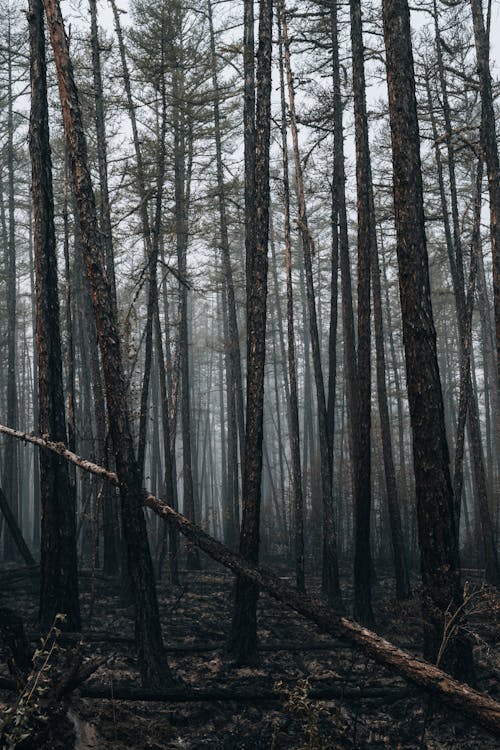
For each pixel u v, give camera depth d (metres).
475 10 11.80
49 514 9.98
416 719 7.46
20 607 12.20
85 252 8.34
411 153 8.31
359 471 11.97
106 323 8.30
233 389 24.19
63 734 5.79
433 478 7.95
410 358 8.12
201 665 9.00
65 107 8.44
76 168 8.38
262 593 14.38
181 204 20.06
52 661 8.50
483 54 11.69
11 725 5.25
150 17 16.30
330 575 13.59
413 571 20.06
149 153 18.36
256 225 10.06
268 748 6.76
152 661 7.91
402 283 8.22
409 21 8.50
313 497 25.38
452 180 17.84
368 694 7.82
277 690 6.47
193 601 13.76
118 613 12.14
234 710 7.55
